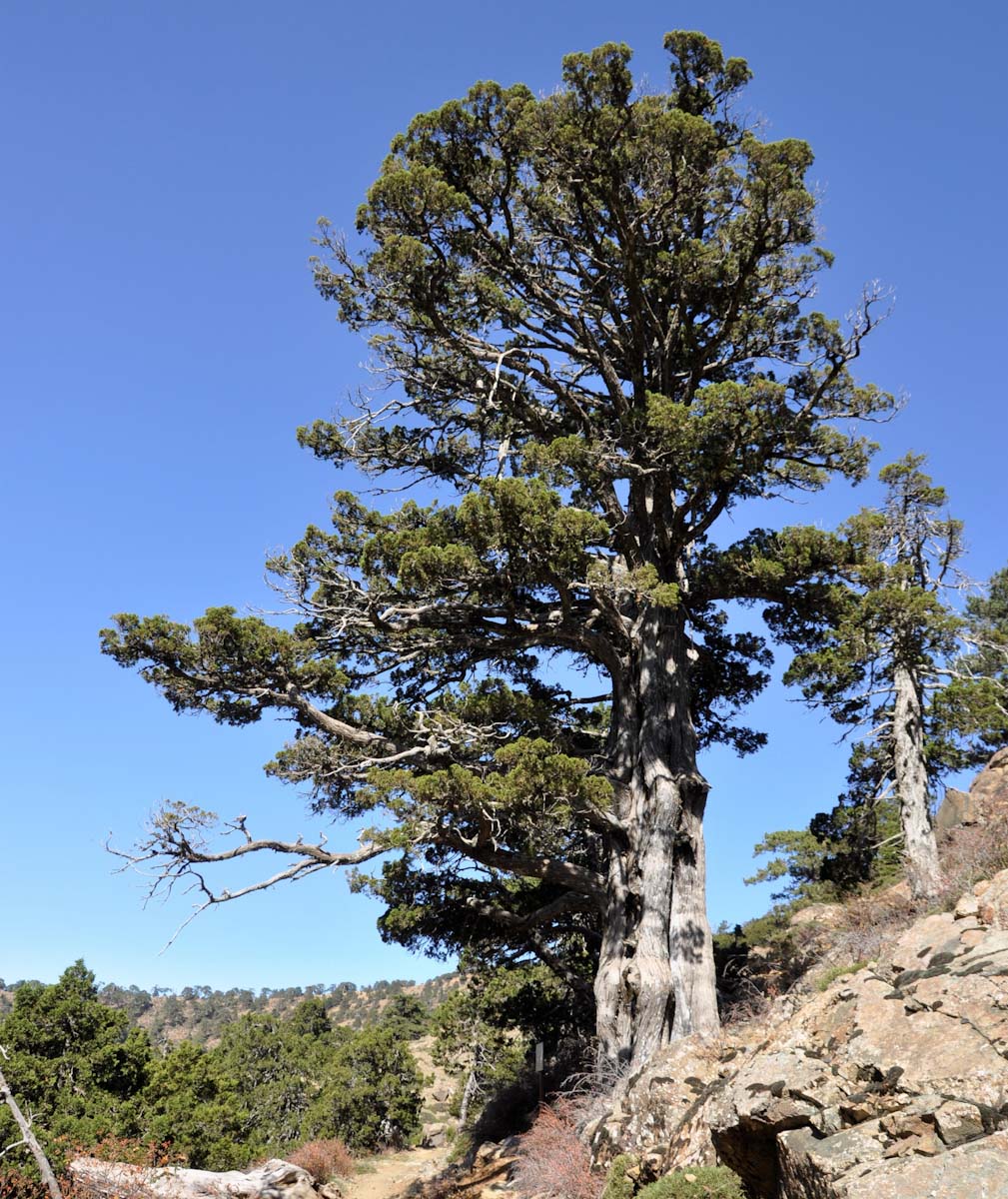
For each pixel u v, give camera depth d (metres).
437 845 26.31
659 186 23.11
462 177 23.94
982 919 12.05
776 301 25.77
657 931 22.12
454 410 27.92
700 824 23.89
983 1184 7.77
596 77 22.77
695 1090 15.28
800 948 23.17
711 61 24.70
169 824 19.84
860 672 22.27
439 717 22.77
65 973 32.12
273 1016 57.59
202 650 22.64
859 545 23.06
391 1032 48.75
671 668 25.38
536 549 21.36
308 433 27.39
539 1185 17.98
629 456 23.67
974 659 24.09
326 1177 32.19
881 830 26.48
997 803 19.16
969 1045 9.80
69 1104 28.23
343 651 26.03
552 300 25.67
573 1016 30.50
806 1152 9.49
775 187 21.66
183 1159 21.25
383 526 25.39
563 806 20.67
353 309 26.20
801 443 23.97
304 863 21.34
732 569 24.05
